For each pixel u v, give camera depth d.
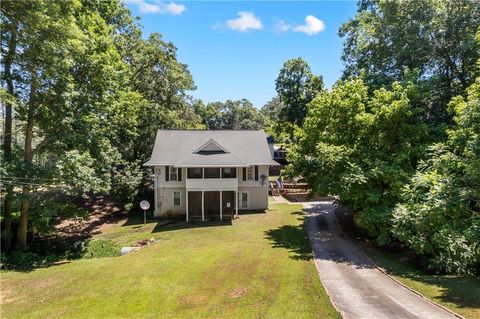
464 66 23.00
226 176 32.12
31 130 22.41
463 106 14.59
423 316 10.43
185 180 31.70
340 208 32.53
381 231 18.69
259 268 16.28
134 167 33.91
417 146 19.91
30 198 21.00
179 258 18.50
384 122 20.41
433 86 21.72
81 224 29.94
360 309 11.18
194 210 31.89
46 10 17.77
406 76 21.98
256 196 33.16
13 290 14.70
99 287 14.46
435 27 23.53
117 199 33.75
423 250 16.23
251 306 11.77
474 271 15.79
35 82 20.38
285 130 53.44
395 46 25.45
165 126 40.12
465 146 14.75
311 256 18.58
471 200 15.21
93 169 23.91
